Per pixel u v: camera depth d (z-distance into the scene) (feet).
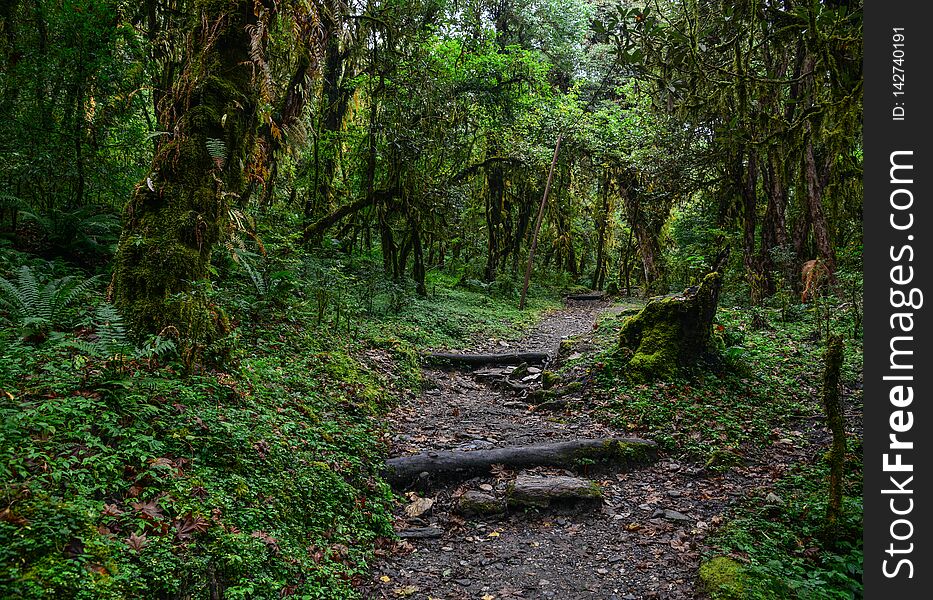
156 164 20.84
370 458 20.11
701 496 19.56
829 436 23.48
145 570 10.80
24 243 26.84
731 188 54.54
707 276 29.99
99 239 28.53
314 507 15.90
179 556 11.50
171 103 22.06
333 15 25.63
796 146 29.30
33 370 15.57
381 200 49.73
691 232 70.79
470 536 17.30
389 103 49.32
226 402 18.38
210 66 21.38
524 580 14.94
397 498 18.97
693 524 17.71
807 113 27.09
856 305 34.40
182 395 16.90
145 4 32.09
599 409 26.61
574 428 25.23
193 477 14.02
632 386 27.94
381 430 23.08
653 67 37.88
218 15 21.47
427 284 59.36
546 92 66.95
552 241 84.94
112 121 30.81
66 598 9.45
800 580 13.98
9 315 18.75
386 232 50.01
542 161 65.67
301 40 24.22
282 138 28.66
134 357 16.52
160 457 14.19
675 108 42.98
